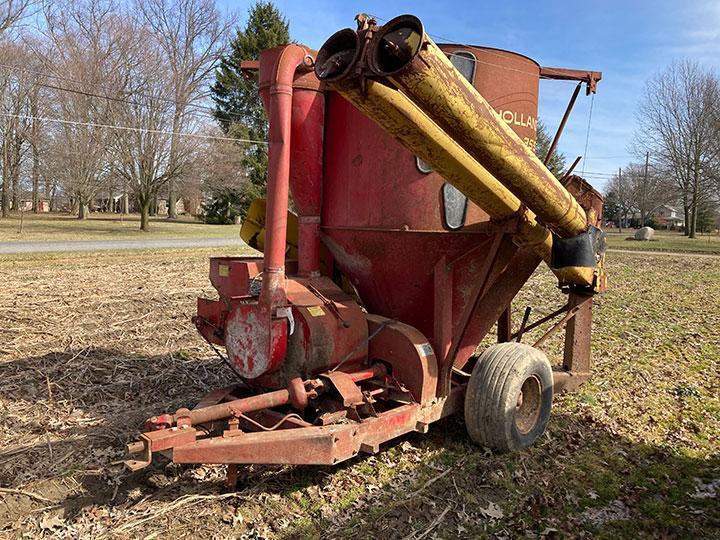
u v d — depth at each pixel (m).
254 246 5.74
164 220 50.91
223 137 36.62
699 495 4.37
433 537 3.72
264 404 4.05
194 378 6.45
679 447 5.20
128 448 3.53
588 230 4.84
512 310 11.67
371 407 4.28
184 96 32.94
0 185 43.50
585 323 6.38
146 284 13.00
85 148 32.75
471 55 4.76
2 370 6.46
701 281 17.16
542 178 4.05
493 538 3.74
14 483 4.13
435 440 5.12
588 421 5.71
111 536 3.58
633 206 59.84
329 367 4.46
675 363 7.89
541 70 5.39
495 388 4.73
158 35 33.75
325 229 5.17
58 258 17.94
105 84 31.47
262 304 4.29
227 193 45.78
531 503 4.17
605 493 4.35
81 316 9.34
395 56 3.04
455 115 3.35
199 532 3.67
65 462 4.44
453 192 4.74
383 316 5.30
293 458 3.80
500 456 4.84
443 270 4.87
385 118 3.58
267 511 3.93
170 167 33.34
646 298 13.61
